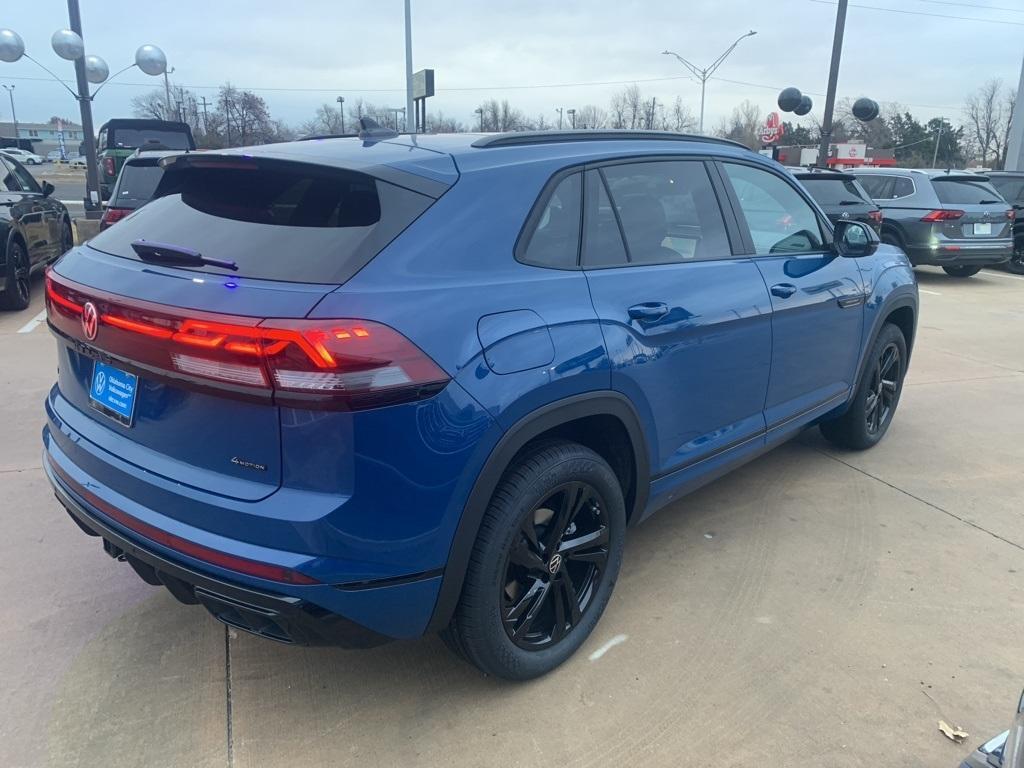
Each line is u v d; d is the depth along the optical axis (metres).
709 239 3.20
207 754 2.32
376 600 2.09
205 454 2.11
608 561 2.81
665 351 2.82
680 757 2.33
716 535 3.71
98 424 2.45
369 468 1.97
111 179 15.49
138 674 2.66
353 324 1.93
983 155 81.81
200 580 2.10
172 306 2.06
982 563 3.49
